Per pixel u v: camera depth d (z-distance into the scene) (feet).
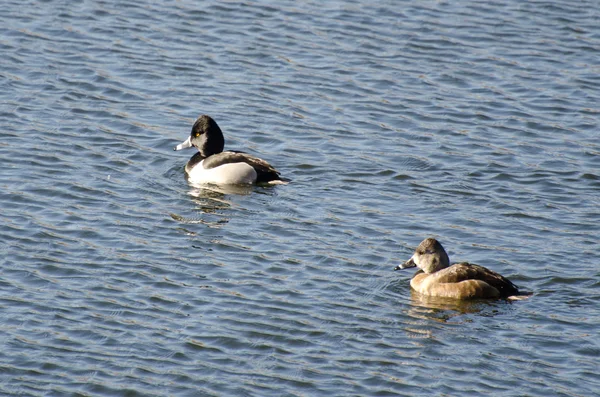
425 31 87.40
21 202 61.21
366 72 81.20
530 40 86.48
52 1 90.94
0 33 84.64
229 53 83.35
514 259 55.72
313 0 92.84
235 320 49.73
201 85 78.43
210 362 46.47
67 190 63.16
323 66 81.92
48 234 57.62
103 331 48.60
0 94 75.36
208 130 67.67
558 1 92.73
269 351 47.32
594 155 69.51
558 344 47.57
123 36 85.35
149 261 55.26
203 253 56.29
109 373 45.52
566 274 53.98
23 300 50.96
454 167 67.67
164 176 66.28
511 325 49.14
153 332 48.62
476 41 86.17
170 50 83.46
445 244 57.52
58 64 80.33
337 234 58.70
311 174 66.59
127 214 60.70
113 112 74.08
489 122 74.28
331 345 47.80
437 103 76.79
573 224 60.13
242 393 44.32
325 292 52.47
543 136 72.38
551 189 64.85
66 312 50.03
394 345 47.73
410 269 55.21
